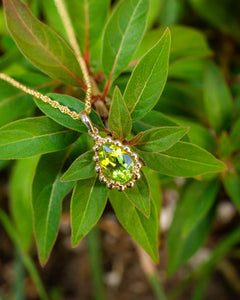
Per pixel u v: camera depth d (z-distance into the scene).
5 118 0.22
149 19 0.26
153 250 0.19
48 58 0.19
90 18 0.23
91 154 0.18
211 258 0.31
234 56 0.35
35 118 0.19
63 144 0.19
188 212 0.25
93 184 0.19
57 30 0.24
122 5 0.21
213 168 0.19
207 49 0.27
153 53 0.18
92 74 0.23
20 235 0.29
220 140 0.26
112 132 0.19
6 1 0.18
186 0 0.34
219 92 0.27
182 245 0.27
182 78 0.30
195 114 0.28
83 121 0.19
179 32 0.26
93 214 0.19
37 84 0.22
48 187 0.20
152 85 0.19
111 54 0.21
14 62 0.25
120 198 0.20
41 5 0.27
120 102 0.18
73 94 0.23
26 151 0.19
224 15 0.32
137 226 0.20
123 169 0.18
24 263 0.34
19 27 0.19
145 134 0.19
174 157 0.19
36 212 0.20
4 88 0.22
